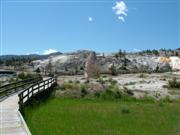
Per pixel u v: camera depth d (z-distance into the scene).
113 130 20.36
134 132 20.03
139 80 60.94
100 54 166.25
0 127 15.41
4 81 50.16
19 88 37.19
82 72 93.31
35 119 22.59
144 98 39.12
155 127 21.70
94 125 21.80
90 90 40.34
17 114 19.14
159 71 108.25
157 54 187.75
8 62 164.75
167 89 46.91
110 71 93.38
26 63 158.62
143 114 27.38
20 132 14.39
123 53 164.75
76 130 19.86
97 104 33.88
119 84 51.16
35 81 44.56
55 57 147.25
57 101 34.97
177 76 79.19
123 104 34.38
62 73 89.44
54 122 22.09
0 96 27.80
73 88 41.19
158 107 32.31
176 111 29.47
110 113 27.44
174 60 151.38
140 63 146.62
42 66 138.25
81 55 142.62
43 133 18.25
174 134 19.77
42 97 34.34
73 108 29.86
